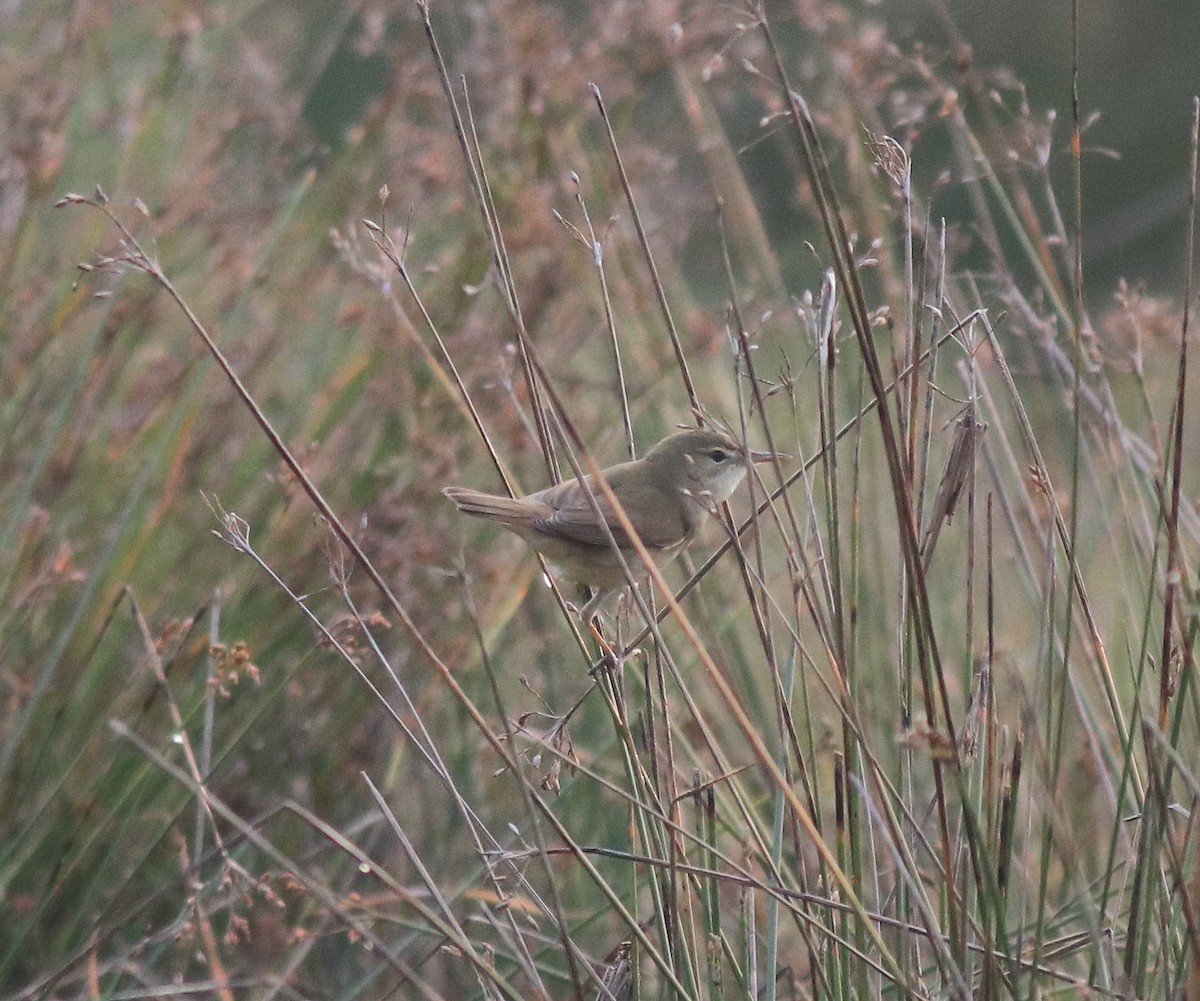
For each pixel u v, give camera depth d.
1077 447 5.71
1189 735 7.26
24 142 10.01
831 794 8.30
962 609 9.55
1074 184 5.84
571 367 11.08
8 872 7.83
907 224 5.69
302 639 9.04
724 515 6.33
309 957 8.32
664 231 10.72
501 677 9.59
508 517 6.87
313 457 9.07
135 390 9.64
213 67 11.97
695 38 10.22
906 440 5.88
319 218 10.62
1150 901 5.53
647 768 7.04
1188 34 23.14
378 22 10.97
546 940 6.78
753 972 6.09
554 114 10.32
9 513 9.09
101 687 8.91
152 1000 7.80
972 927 6.17
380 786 9.15
